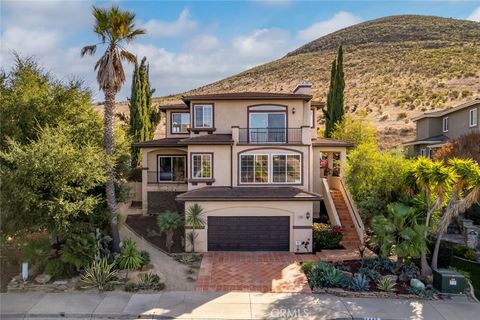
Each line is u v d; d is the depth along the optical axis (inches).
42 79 858.1
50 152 628.7
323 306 558.6
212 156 943.0
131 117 1369.3
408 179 718.5
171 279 665.0
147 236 915.4
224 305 558.6
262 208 848.9
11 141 645.9
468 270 724.0
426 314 536.4
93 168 681.0
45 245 697.0
